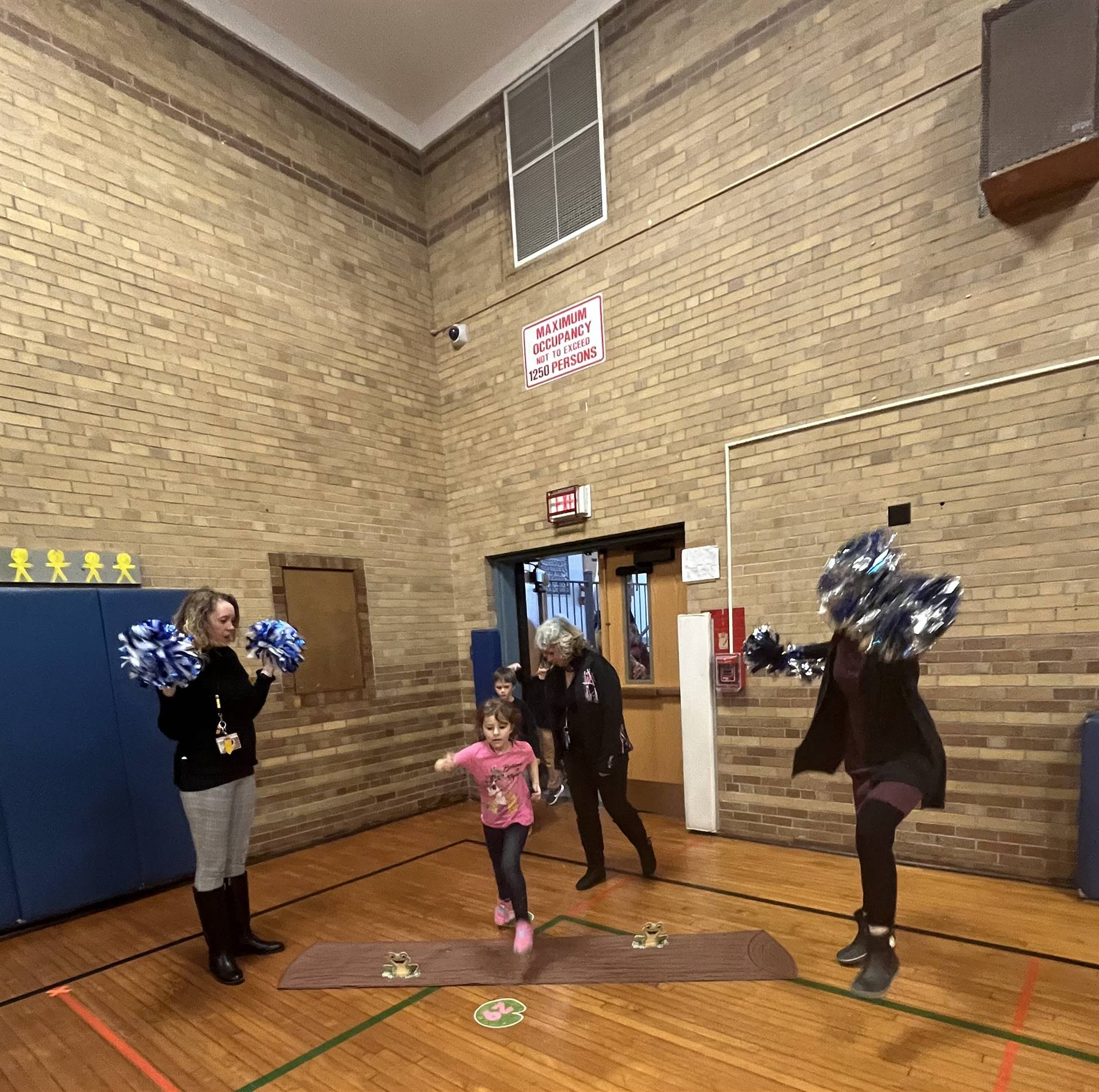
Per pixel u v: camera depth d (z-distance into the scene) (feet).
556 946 10.08
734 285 14.30
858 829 7.41
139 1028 8.69
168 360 14.55
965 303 11.67
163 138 14.79
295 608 16.39
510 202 18.37
